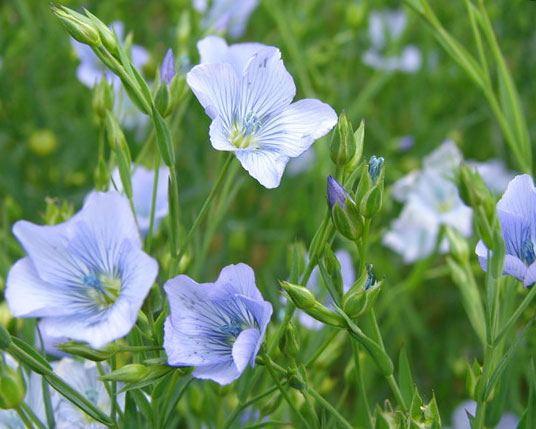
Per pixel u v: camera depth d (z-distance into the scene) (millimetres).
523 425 343
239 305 321
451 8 659
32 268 323
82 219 320
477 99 616
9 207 456
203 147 558
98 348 318
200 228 525
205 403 369
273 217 568
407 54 624
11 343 321
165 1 679
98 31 334
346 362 482
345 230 321
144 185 408
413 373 482
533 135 567
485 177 500
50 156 577
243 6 518
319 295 378
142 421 348
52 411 340
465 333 524
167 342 316
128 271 315
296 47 505
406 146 554
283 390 327
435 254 455
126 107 477
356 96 629
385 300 457
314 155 542
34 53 583
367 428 366
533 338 417
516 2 589
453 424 440
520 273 325
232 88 335
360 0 573
